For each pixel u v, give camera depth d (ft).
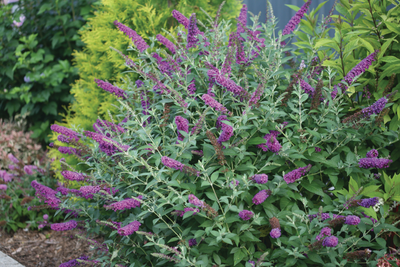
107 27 11.14
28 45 16.28
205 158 7.97
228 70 8.11
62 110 16.65
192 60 8.43
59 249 11.21
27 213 12.01
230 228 8.08
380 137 8.40
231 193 7.82
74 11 17.01
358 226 7.91
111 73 11.37
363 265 8.23
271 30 8.96
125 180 8.30
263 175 7.58
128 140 8.50
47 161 13.38
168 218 8.20
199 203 7.50
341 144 8.28
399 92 8.49
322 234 7.59
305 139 8.07
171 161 7.62
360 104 8.86
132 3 10.80
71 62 17.21
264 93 8.35
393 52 8.93
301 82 8.27
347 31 9.09
